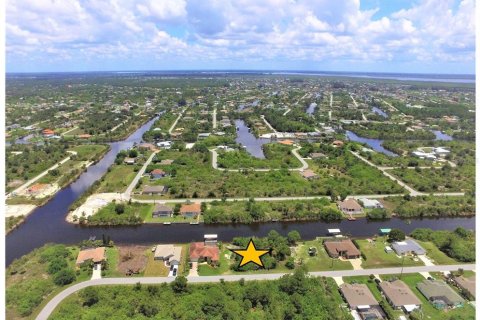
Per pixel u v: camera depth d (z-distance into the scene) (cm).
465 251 9594
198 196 13662
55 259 9088
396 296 7838
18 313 7306
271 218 12019
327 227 11694
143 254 9675
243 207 12638
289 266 9081
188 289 8131
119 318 7100
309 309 7488
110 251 9825
